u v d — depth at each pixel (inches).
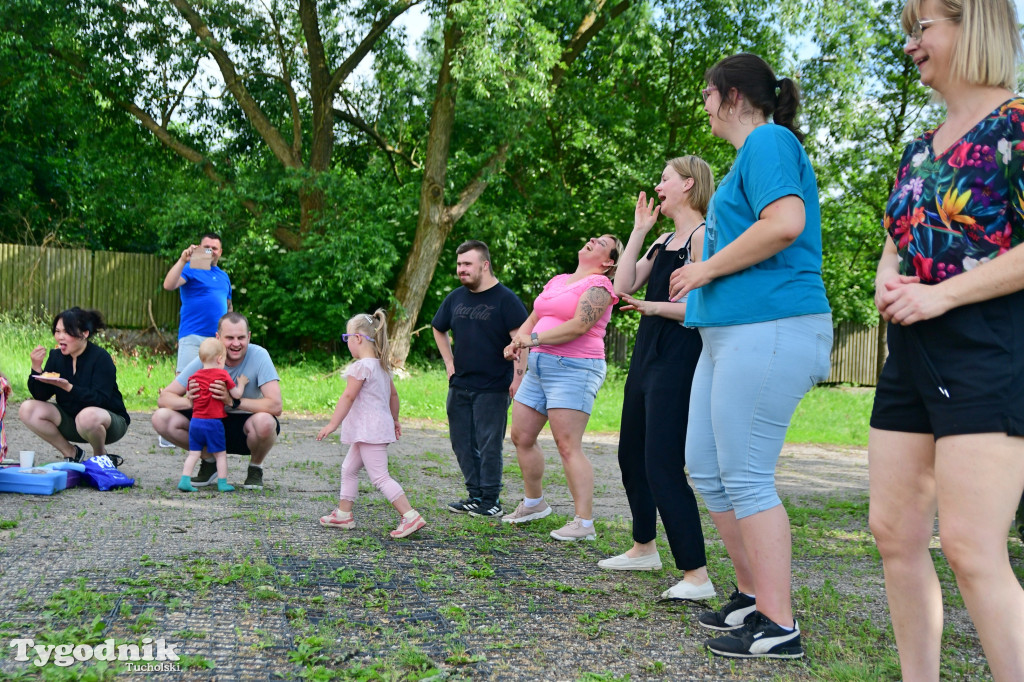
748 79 128.3
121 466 266.5
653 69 854.5
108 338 751.7
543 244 893.8
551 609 141.3
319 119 793.6
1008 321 81.7
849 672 112.9
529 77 660.1
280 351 803.4
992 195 84.0
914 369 87.6
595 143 852.0
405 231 828.6
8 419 354.0
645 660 118.8
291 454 329.4
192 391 232.2
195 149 844.0
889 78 970.7
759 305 119.4
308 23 777.6
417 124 892.6
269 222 755.4
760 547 121.9
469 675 109.8
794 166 119.7
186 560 154.8
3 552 152.9
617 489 291.7
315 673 105.3
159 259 808.3
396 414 200.7
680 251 155.3
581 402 196.5
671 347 149.7
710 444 133.7
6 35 693.9
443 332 239.5
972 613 82.9
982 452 80.7
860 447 510.3
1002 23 85.5
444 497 252.2
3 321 663.1
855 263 1074.1
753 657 120.0
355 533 190.2
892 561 95.8
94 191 888.9
